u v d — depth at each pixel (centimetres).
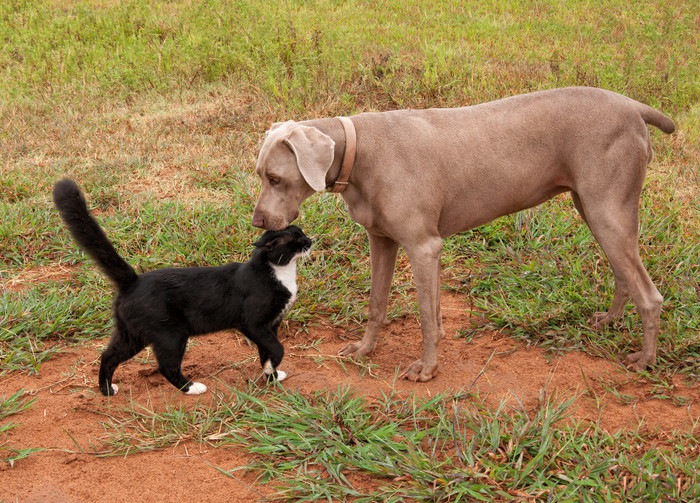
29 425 404
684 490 335
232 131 875
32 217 657
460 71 984
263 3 1273
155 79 1023
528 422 377
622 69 989
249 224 644
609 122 435
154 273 426
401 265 614
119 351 424
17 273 591
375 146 425
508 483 343
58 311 517
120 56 1116
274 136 420
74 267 607
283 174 414
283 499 346
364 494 343
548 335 503
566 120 441
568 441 369
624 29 1184
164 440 385
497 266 592
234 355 490
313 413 398
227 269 432
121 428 396
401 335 524
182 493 348
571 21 1248
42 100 994
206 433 395
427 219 433
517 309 531
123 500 343
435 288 444
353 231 643
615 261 448
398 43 1126
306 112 899
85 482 355
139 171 773
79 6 1295
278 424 394
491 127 443
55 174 761
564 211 666
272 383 444
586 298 532
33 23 1238
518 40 1162
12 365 463
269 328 438
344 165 423
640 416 412
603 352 480
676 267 565
